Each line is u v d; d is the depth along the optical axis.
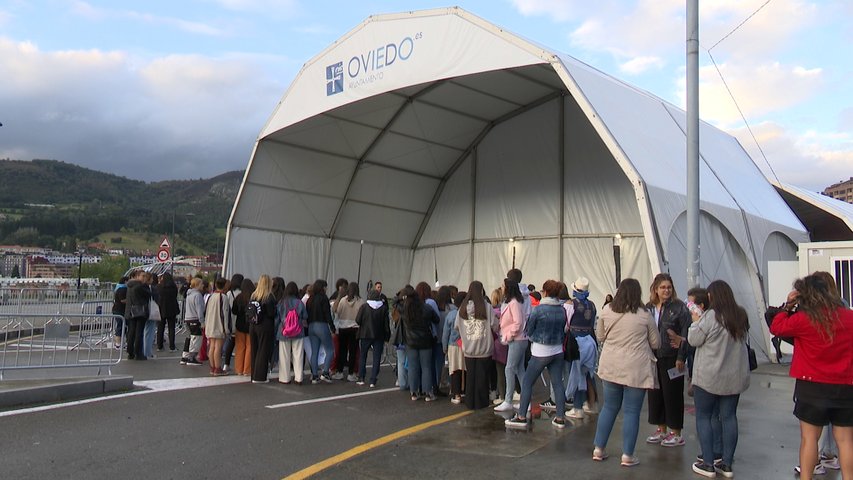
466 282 19.45
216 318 11.04
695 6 9.41
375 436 7.09
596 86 12.84
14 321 17.94
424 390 9.32
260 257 17.75
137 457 6.00
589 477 5.56
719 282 5.72
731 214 14.08
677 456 6.25
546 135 17.48
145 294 12.98
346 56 14.78
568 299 9.32
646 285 15.47
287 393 9.65
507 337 8.30
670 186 11.68
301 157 17.25
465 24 12.58
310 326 10.78
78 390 8.72
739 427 7.47
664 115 16.09
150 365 12.10
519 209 18.23
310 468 5.79
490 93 16.25
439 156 19.33
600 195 16.42
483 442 6.77
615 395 6.00
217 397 9.11
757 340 13.74
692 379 5.74
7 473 5.39
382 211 19.98
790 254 17.73
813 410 4.79
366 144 17.61
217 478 5.46
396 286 21.06
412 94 15.87
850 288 9.56
